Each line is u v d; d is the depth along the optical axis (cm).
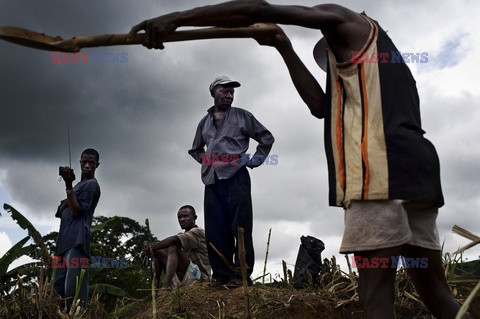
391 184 212
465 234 265
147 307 457
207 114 510
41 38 167
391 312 212
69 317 420
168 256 519
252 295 398
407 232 214
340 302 379
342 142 227
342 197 225
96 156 571
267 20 212
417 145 216
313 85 265
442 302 233
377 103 220
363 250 215
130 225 2286
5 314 411
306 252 470
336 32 229
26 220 845
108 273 1292
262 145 480
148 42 194
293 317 372
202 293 429
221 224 464
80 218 527
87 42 178
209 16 202
